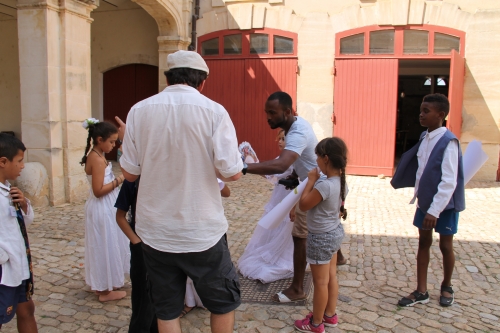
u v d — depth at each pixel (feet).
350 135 32.01
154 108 6.82
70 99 21.71
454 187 10.43
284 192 13.21
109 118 37.09
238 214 20.80
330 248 9.62
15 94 35.14
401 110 57.52
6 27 34.53
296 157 10.42
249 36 33.12
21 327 8.45
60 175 21.70
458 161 10.69
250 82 33.37
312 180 9.80
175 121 6.70
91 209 11.15
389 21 30.48
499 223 19.80
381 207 22.76
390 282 12.98
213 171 7.00
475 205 23.36
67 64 21.42
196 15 33.65
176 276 7.22
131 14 35.22
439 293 12.20
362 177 31.42
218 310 7.30
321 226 9.62
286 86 32.81
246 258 13.51
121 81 36.55
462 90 30.09
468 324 10.48
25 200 8.10
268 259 13.10
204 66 7.27
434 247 16.05
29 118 21.08
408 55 30.58
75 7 21.67
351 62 31.53
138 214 7.14
